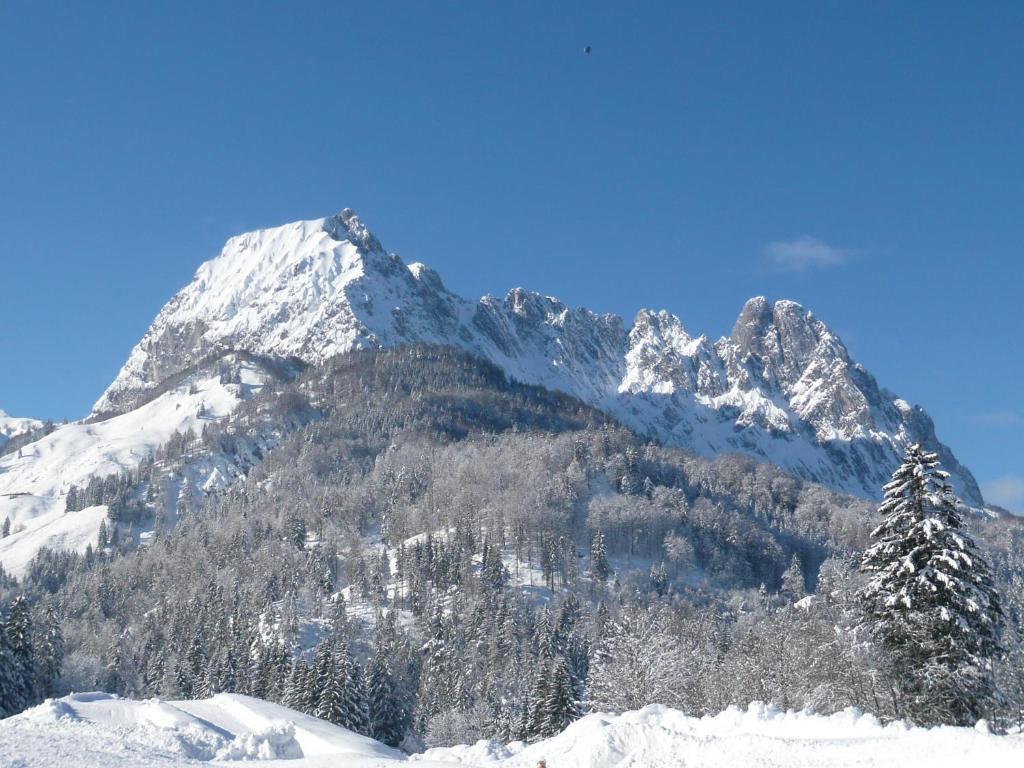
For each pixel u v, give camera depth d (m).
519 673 128.50
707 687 68.81
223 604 163.75
